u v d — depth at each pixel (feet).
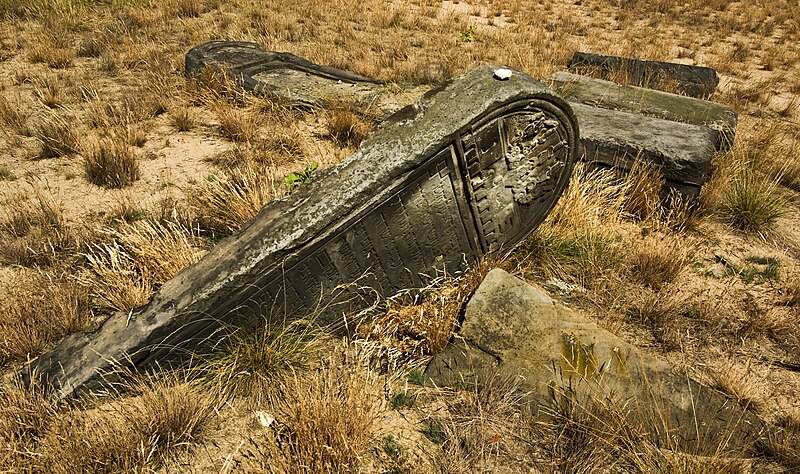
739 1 54.65
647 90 22.08
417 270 12.00
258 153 18.13
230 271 9.70
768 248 15.46
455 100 11.04
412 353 11.00
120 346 9.51
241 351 10.14
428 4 44.09
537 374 10.03
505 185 12.36
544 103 11.85
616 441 9.14
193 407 9.27
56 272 12.45
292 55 25.09
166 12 33.45
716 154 18.37
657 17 46.60
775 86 30.81
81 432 8.68
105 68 24.94
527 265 13.65
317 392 9.05
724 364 11.20
